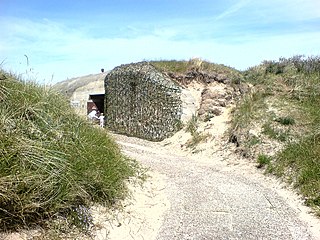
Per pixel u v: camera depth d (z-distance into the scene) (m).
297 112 12.37
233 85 18.02
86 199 5.63
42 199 4.79
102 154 6.93
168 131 16.73
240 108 14.85
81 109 8.25
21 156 4.85
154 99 18.08
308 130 11.22
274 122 12.09
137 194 7.20
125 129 19.84
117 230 5.48
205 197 7.71
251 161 10.91
